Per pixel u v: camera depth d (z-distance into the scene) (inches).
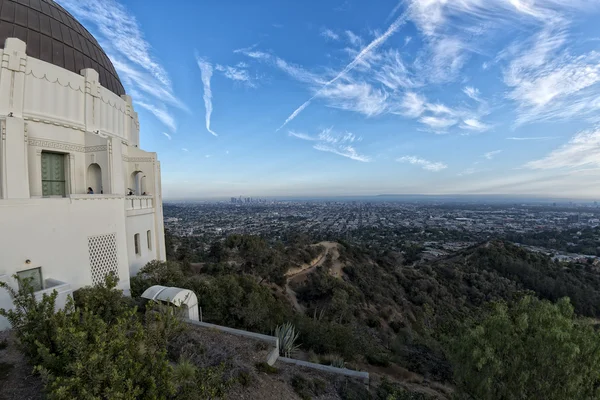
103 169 562.3
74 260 447.5
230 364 315.9
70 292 391.9
